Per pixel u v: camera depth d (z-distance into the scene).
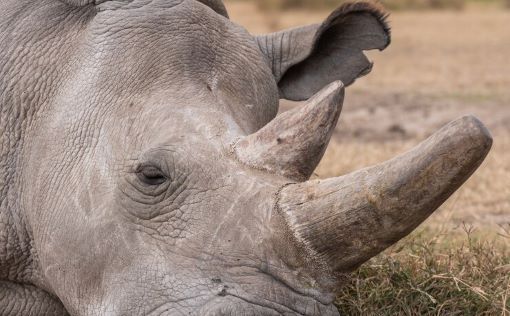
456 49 45.62
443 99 30.75
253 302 8.12
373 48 11.41
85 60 9.75
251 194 8.29
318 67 11.66
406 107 29.45
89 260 9.10
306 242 8.00
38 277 10.23
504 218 16.69
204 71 9.67
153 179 8.84
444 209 16.97
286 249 8.06
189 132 8.85
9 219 10.09
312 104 8.39
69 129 9.55
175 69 9.49
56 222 9.43
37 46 10.12
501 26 58.03
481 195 18.02
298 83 11.69
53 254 9.49
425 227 14.62
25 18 10.33
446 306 11.25
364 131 25.70
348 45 11.48
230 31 10.27
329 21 10.80
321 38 11.45
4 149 10.07
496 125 26.31
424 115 28.06
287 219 8.04
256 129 9.98
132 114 9.24
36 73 10.04
